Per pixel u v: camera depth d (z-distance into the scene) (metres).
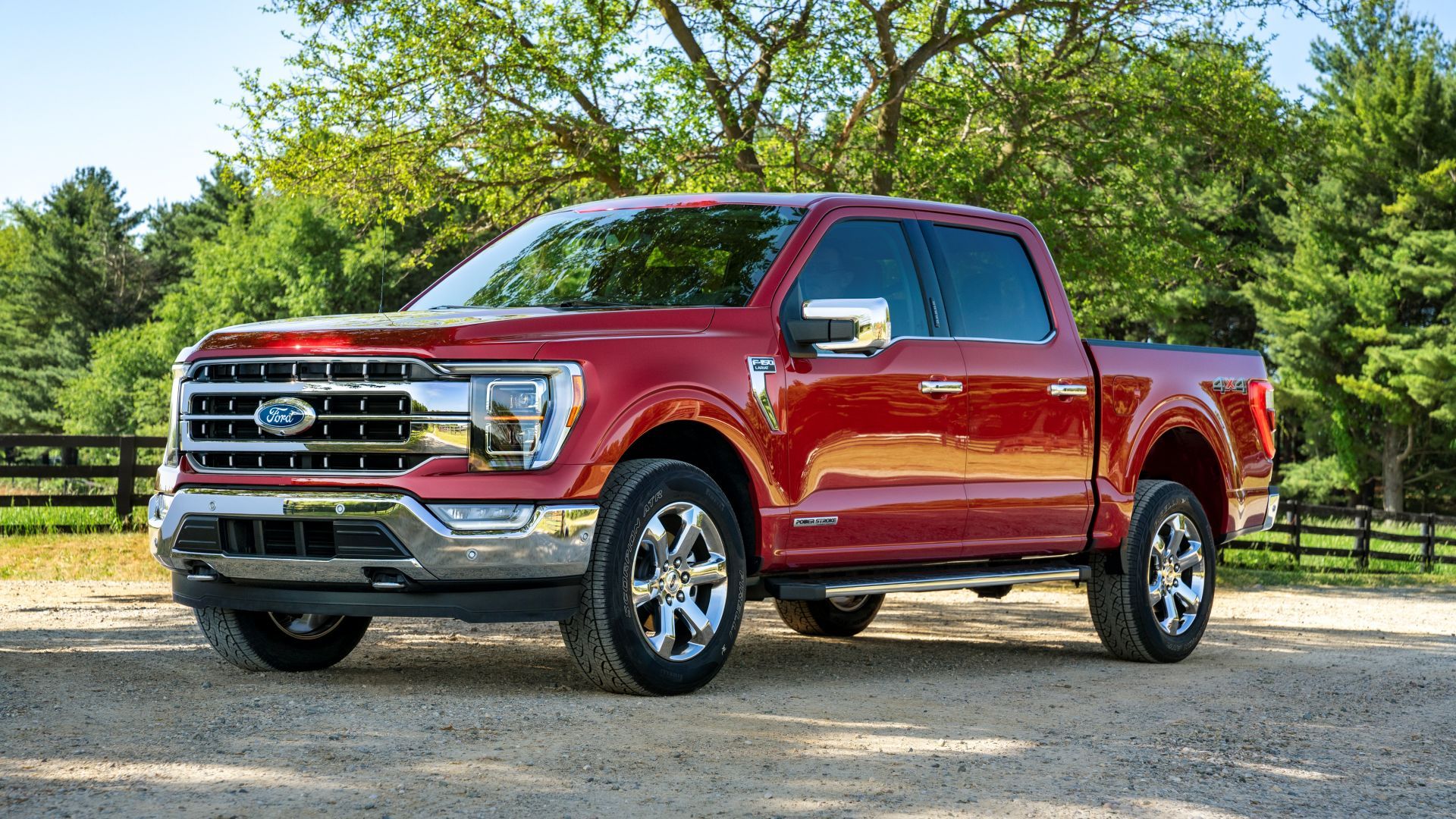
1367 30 47.34
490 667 6.14
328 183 18.42
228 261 64.00
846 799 3.80
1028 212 17.47
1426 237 43.84
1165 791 4.07
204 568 5.29
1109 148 18.53
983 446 6.43
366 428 4.95
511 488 4.87
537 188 18.53
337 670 5.95
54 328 84.38
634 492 5.11
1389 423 47.19
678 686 5.29
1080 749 4.65
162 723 4.54
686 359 5.33
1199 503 7.57
